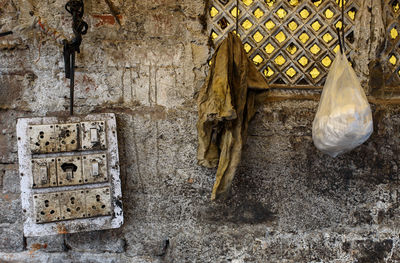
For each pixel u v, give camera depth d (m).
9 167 1.78
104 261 1.85
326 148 1.71
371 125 1.60
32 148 1.64
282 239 1.93
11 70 1.76
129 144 1.83
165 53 1.85
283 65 1.94
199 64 1.87
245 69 1.70
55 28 1.77
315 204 1.95
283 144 1.92
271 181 1.92
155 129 1.85
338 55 1.73
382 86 1.98
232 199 1.90
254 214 1.91
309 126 1.93
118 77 1.82
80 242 1.83
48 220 1.66
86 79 1.79
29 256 1.81
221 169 1.67
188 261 1.88
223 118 1.56
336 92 1.65
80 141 1.69
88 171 1.70
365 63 1.97
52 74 1.78
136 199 1.85
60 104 1.79
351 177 1.97
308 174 1.94
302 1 1.92
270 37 1.92
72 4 1.55
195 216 1.88
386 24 1.99
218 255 1.90
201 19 1.87
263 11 1.92
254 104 1.82
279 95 1.93
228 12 1.89
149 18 1.83
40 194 1.65
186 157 1.87
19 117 1.77
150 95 1.84
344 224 1.97
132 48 1.82
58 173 1.67
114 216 1.73
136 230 1.85
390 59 2.01
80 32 1.59
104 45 1.80
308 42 1.94
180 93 1.86
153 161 1.85
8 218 1.79
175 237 1.88
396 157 1.99
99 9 1.79
